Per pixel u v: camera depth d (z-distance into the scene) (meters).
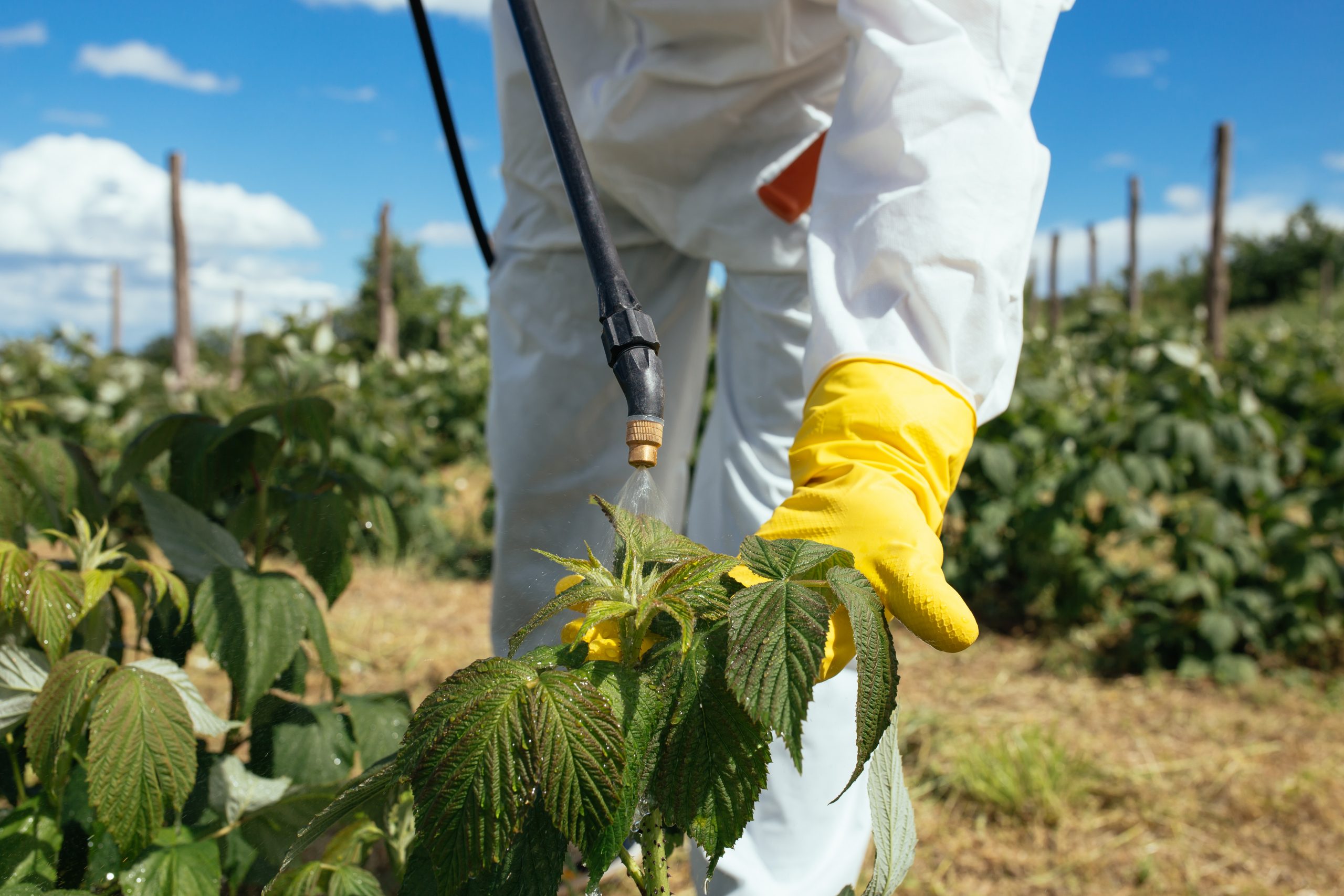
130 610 2.24
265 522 1.36
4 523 1.08
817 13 1.39
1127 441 3.99
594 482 1.78
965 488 4.47
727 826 0.53
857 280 0.97
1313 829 2.25
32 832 0.98
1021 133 1.02
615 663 0.58
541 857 0.58
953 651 0.68
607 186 1.64
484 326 11.09
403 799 1.12
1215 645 3.26
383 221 16.09
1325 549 3.54
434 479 6.42
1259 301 35.59
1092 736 2.78
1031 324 21.94
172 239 15.55
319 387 1.39
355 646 3.23
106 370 6.44
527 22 0.95
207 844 1.00
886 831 0.75
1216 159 13.45
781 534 0.76
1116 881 2.03
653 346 0.73
